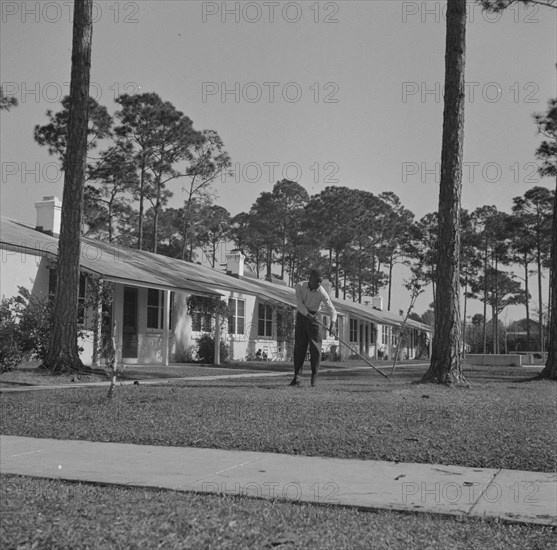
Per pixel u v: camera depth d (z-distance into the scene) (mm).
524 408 9445
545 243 56219
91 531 3969
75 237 16047
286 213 64875
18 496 4945
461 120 13992
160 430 8086
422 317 76875
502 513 4852
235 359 30109
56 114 36938
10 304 17703
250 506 4809
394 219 67562
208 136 42625
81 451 7172
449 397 10656
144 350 23875
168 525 4121
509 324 83312
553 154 25625
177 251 56312
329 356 36844
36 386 13594
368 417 8477
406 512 4859
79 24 16094
